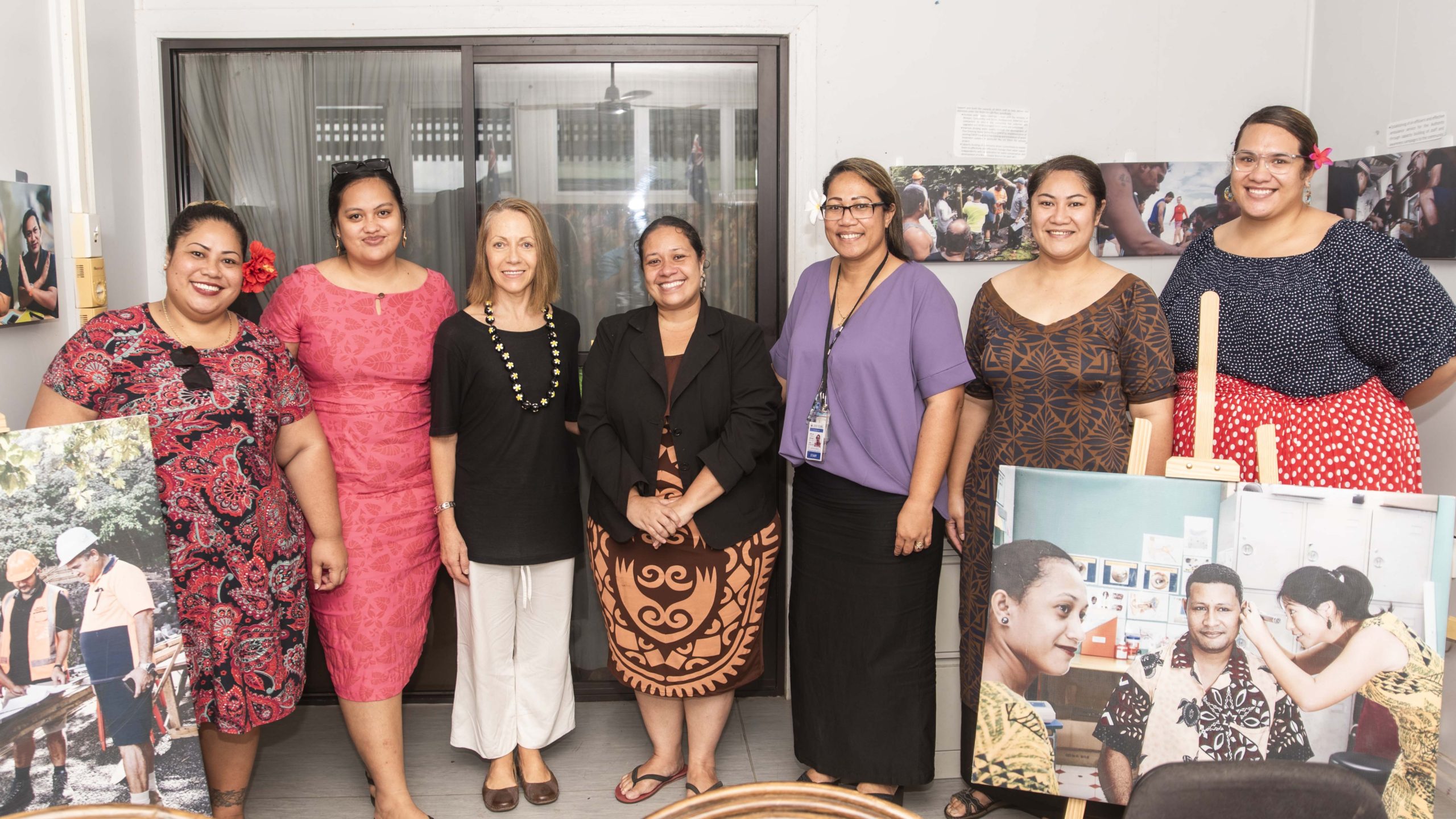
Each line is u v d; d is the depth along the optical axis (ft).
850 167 6.59
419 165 8.66
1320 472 6.27
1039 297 6.73
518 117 8.67
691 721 7.49
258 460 5.98
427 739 8.43
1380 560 5.02
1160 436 6.39
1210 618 5.25
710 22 8.35
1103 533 5.42
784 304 8.84
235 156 8.57
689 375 6.77
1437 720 4.94
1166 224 8.54
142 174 8.28
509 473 6.93
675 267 6.66
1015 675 5.60
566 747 8.29
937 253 8.50
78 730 5.22
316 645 9.04
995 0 8.33
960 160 8.45
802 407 6.96
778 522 7.31
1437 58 7.00
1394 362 6.08
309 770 7.93
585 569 9.23
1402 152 7.34
